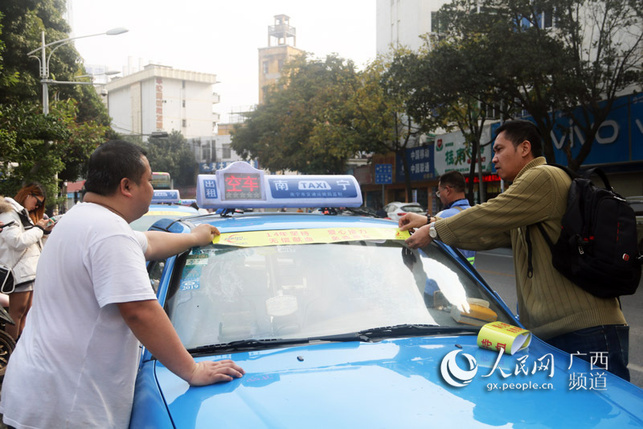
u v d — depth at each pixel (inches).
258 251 102.3
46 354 75.6
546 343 94.6
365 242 108.7
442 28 721.6
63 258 76.9
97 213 78.4
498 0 665.6
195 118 3137.3
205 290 94.7
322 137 1140.5
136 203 83.7
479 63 649.0
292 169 1439.5
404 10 1286.9
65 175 1072.2
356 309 95.7
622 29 713.6
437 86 685.9
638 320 287.9
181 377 75.6
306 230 109.2
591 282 92.0
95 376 75.5
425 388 72.9
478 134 851.4
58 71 859.4
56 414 74.9
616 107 709.3
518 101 813.2
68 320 75.9
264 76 2962.6
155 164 2294.5
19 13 705.0
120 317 76.9
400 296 99.7
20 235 212.4
